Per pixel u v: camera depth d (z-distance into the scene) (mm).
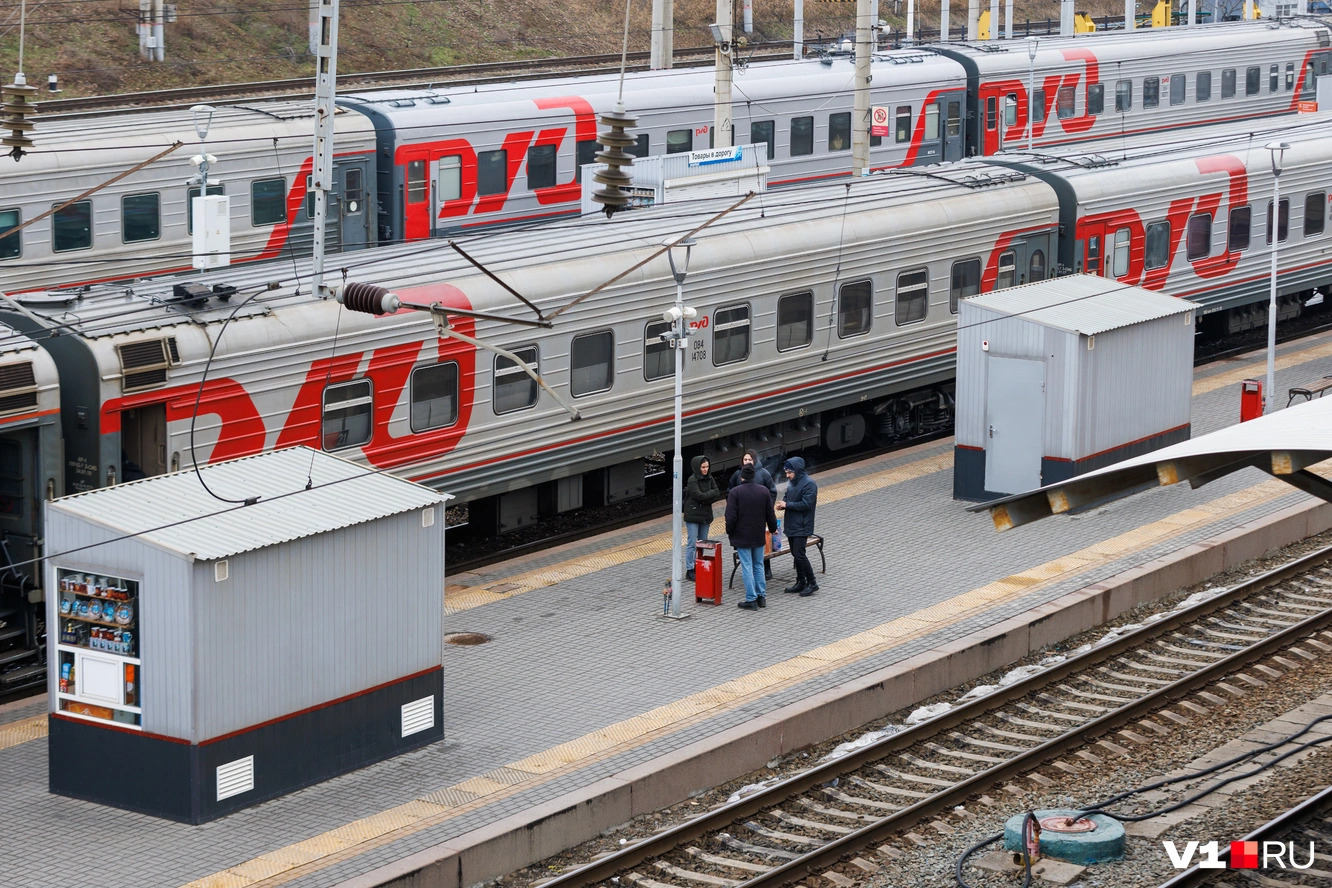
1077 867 16844
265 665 17562
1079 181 35375
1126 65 54219
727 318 29219
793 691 20719
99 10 64312
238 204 34188
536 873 17031
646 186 33094
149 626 17125
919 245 32500
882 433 34125
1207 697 21922
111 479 21766
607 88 40469
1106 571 25422
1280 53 60969
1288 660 23328
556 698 20594
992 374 28766
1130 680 22562
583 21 78250
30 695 21266
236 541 17234
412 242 29422
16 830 17062
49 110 45938
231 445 22906
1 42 59906
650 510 29531
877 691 20969
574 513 29547
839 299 31203
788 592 24516
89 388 21547
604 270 27188
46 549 17719
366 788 18125
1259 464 15031
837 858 17188
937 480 30688
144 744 17328
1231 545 27016
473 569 25922
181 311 22875
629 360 27844
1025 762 19609
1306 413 16062
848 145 46438
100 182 32000
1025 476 28781
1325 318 45219
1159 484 14922
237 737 17391
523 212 38719
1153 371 30141
